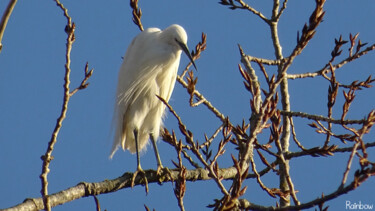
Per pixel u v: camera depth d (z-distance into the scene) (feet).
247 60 29.40
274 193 26.84
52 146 22.66
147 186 30.68
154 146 40.11
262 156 26.43
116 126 40.19
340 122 28.94
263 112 21.66
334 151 29.27
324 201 22.36
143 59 39.91
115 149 40.27
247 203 26.32
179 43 39.29
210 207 23.17
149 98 39.91
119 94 40.57
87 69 23.49
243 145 26.55
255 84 28.35
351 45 33.45
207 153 23.80
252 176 31.22
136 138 39.04
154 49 39.63
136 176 30.68
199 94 32.17
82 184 27.35
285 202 27.81
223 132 23.91
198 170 30.35
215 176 23.16
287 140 33.60
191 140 23.41
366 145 28.43
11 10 19.61
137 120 39.37
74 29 22.31
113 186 28.63
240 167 22.08
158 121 40.55
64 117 22.62
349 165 20.79
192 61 36.37
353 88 33.58
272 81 21.66
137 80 39.88
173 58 39.68
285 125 33.60
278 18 35.09
